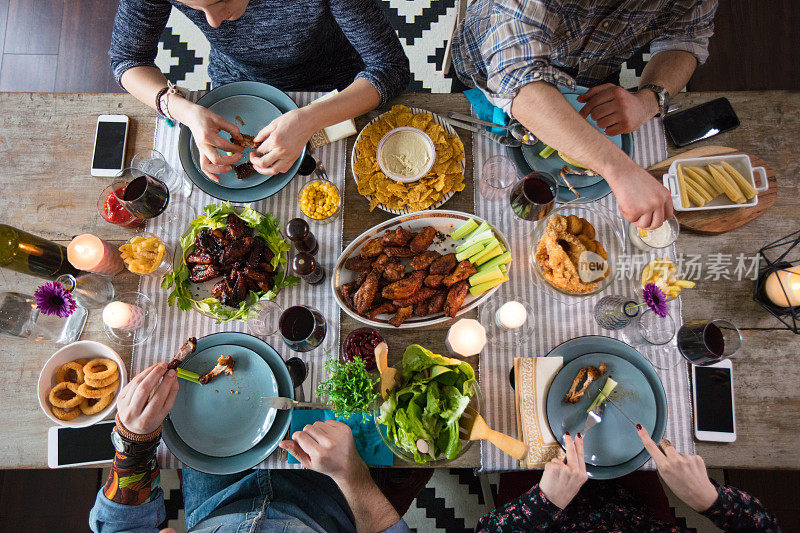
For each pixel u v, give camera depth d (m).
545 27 1.20
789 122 1.43
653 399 1.25
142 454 1.20
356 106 1.39
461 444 1.16
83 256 1.25
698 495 1.20
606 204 1.40
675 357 1.30
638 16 1.28
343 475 1.18
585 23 1.29
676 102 1.46
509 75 1.20
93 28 2.52
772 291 1.28
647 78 1.40
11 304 1.23
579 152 1.20
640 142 1.43
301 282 1.35
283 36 1.53
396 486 1.56
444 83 2.45
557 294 1.34
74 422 1.24
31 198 1.42
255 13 1.45
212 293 1.30
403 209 1.38
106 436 1.27
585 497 1.43
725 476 2.00
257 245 1.32
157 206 1.29
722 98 1.45
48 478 2.05
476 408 1.21
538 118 1.21
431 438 1.13
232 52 1.60
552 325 1.33
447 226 1.34
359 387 1.09
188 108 1.36
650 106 1.35
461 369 1.16
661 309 1.13
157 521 1.29
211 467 1.22
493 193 1.38
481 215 1.39
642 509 1.41
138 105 1.48
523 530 1.26
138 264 1.28
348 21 1.42
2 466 1.26
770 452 1.26
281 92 1.43
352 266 1.30
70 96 1.48
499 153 1.42
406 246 1.33
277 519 1.26
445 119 1.43
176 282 1.32
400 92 1.48
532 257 1.33
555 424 1.25
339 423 1.21
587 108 1.35
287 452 1.26
